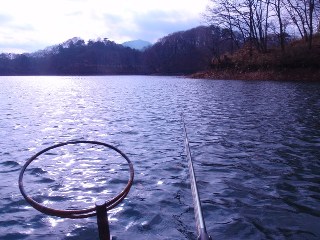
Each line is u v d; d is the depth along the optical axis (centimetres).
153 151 996
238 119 1522
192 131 1273
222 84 4169
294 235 505
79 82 6794
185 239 500
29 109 2119
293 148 992
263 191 672
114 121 1564
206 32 9006
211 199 635
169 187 704
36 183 745
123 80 7588
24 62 15650
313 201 621
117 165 866
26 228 541
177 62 12850
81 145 1080
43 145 1109
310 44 4612
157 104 2245
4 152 1016
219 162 870
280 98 2336
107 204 348
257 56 5284
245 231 518
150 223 548
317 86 3325
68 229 534
